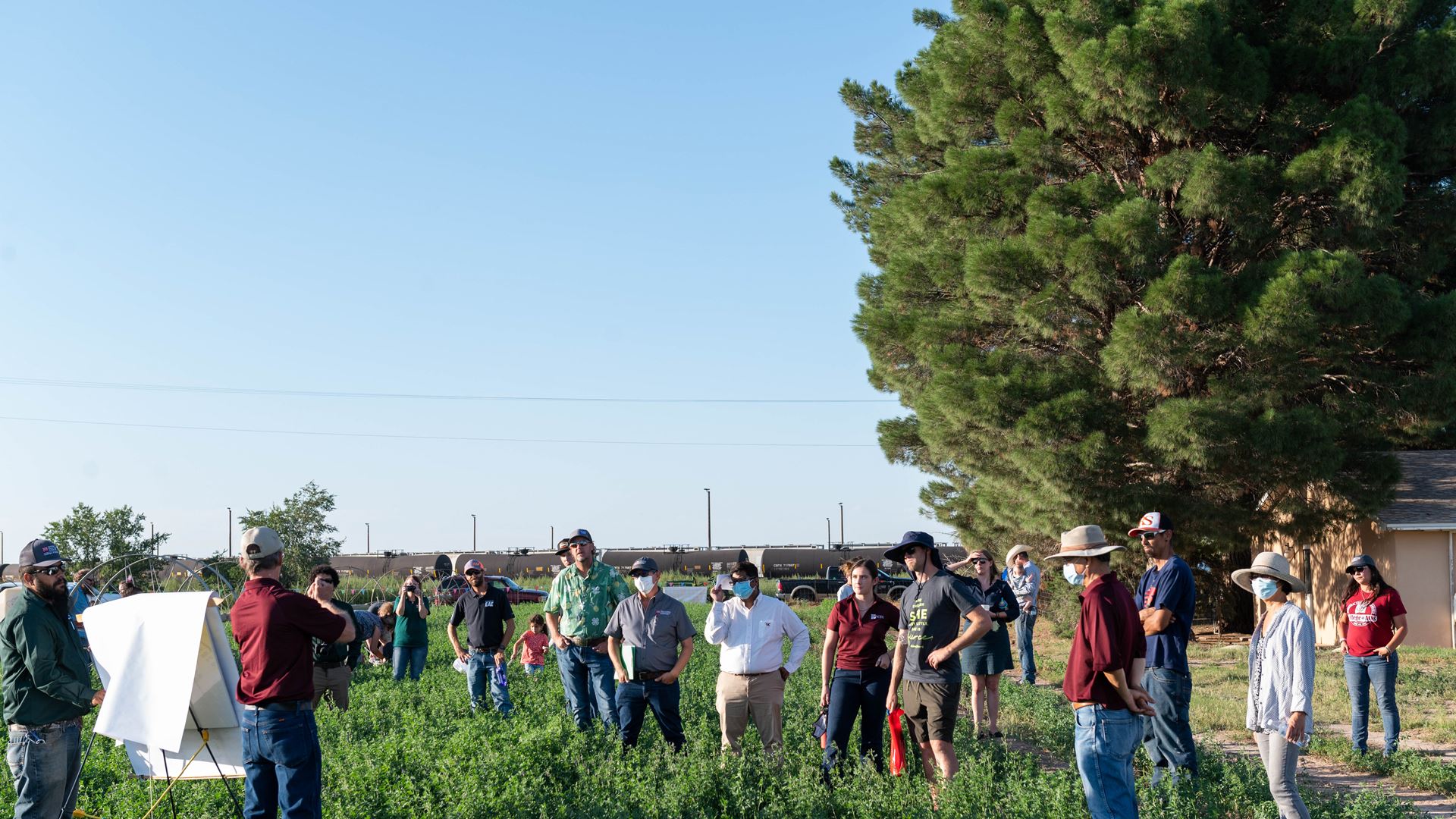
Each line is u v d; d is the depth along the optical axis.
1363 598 10.73
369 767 8.27
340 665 12.10
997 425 23.83
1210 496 23.38
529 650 16.83
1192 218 23.81
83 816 7.38
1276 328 21.02
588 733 10.01
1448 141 23.83
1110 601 6.54
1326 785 9.64
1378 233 23.77
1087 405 22.98
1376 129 22.00
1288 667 6.99
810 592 49.03
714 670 16.64
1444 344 22.50
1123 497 22.67
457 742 9.12
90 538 40.12
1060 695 15.09
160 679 6.88
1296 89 24.41
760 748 9.56
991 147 26.02
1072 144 26.12
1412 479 26.36
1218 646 24.02
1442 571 23.08
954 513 34.16
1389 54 24.36
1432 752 11.27
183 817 7.49
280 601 6.50
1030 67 25.55
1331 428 21.47
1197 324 22.61
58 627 6.86
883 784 7.91
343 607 6.79
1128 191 24.42
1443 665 18.95
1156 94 22.70
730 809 7.95
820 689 14.97
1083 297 23.42
